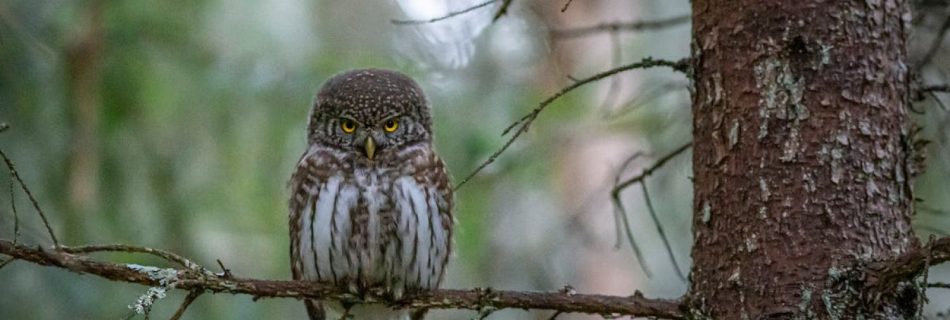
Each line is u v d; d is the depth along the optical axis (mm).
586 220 16969
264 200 14250
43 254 7352
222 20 14500
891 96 7879
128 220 13078
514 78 16109
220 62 13953
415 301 8469
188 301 7836
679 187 16406
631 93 16328
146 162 13344
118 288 13031
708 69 8156
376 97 10141
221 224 14141
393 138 10125
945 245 7039
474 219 15508
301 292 8406
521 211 17125
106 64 13133
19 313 12445
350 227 9852
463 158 14977
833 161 7723
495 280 16797
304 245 10031
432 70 15938
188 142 13727
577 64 16859
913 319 7520
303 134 14102
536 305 8234
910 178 7910
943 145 10508
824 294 7582
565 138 15820
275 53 14500
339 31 16359
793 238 7719
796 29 7828
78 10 12773
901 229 7773
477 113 15508
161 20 13508
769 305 7723
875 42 7859
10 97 12469
